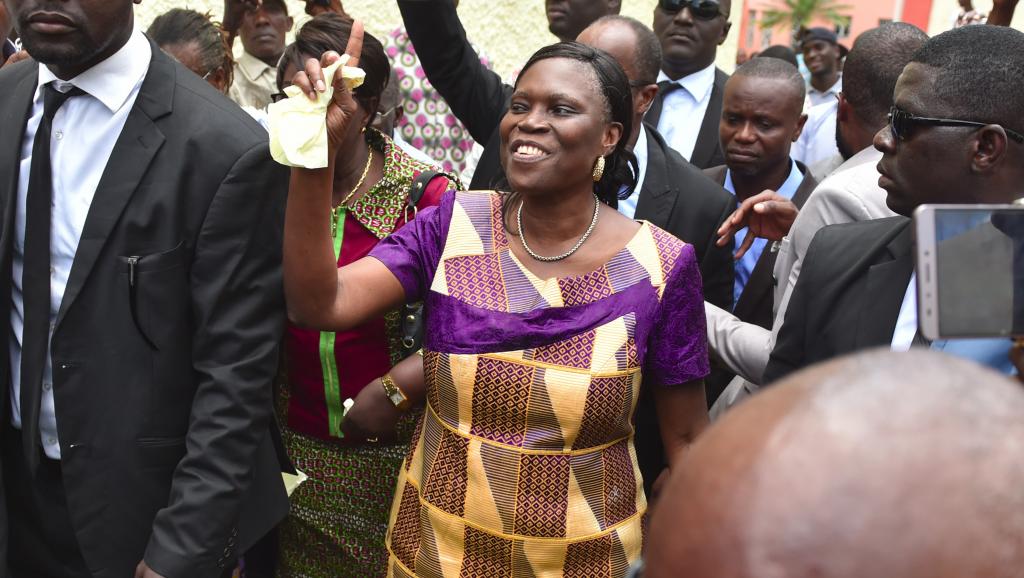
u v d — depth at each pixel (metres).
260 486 2.24
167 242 1.98
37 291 2.03
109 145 2.02
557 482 1.84
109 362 2.00
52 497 2.17
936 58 1.74
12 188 2.06
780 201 2.61
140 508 2.06
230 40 4.56
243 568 2.81
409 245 1.97
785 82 3.43
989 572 0.44
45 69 2.09
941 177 1.75
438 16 3.07
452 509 1.89
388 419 2.29
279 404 2.66
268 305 2.07
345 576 2.66
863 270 1.90
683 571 0.50
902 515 0.45
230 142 2.01
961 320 1.13
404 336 2.46
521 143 1.87
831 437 0.48
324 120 1.67
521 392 1.82
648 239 1.93
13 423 2.18
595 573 1.88
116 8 1.94
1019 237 1.14
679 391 1.98
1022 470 0.46
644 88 3.00
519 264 1.90
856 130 2.99
